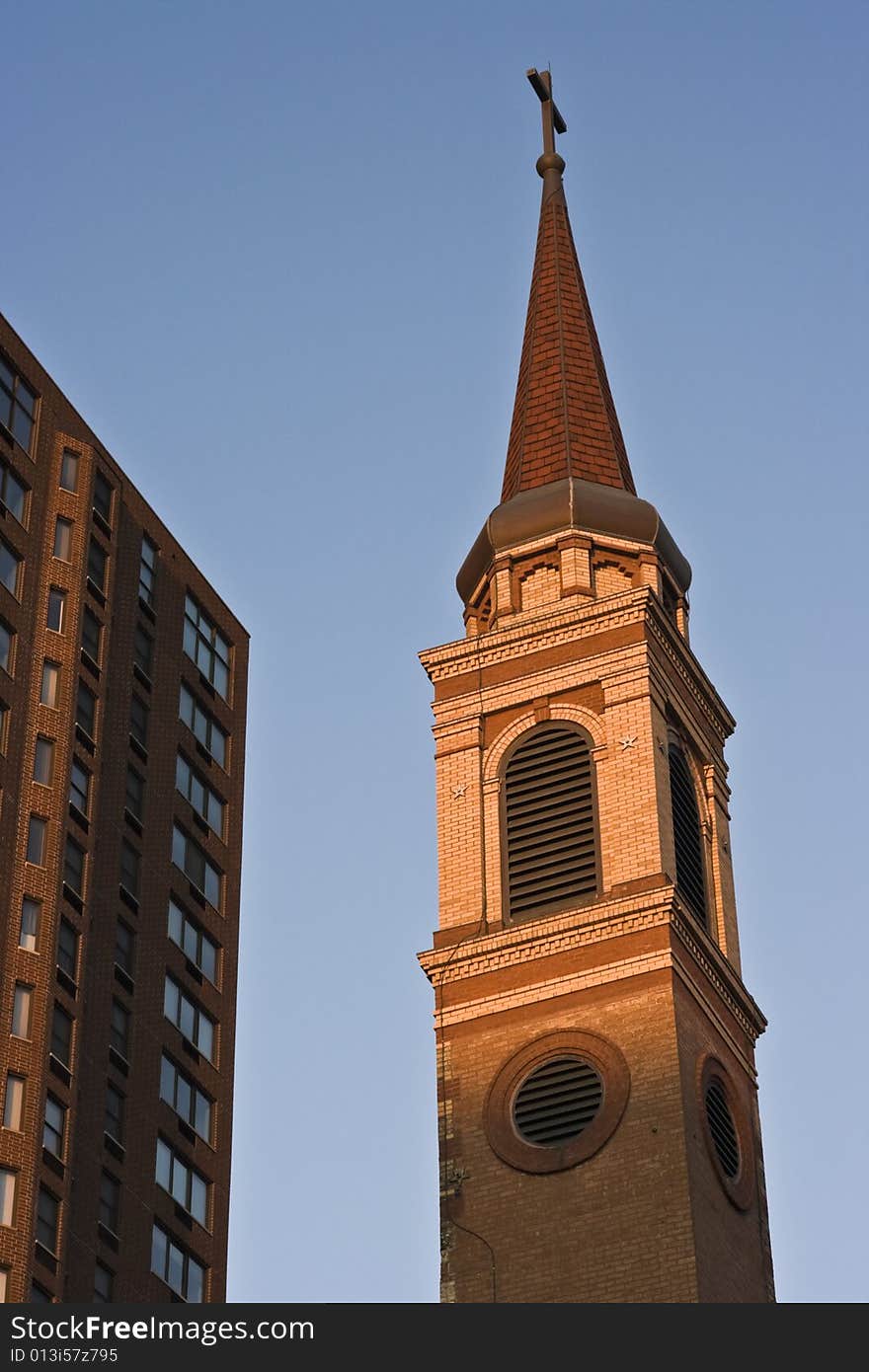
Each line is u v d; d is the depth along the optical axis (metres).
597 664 101.88
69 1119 85.25
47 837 88.31
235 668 105.50
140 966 92.75
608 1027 94.06
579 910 96.31
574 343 116.94
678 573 109.38
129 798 95.38
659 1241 88.94
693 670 105.50
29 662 90.69
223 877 100.06
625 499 108.50
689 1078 93.12
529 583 106.94
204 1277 90.94
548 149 124.69
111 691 95.81
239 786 102.88
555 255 121.56
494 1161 92.88
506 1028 95.62
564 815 99.38
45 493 94.38
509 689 102.88
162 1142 91.00
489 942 97.19
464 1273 90.88
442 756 102.62
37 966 85.88
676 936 95.75
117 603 98.12
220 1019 96.75
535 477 110.94
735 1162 95.06
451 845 100.50
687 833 101.44
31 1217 81.44
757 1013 100.62
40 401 95.94
